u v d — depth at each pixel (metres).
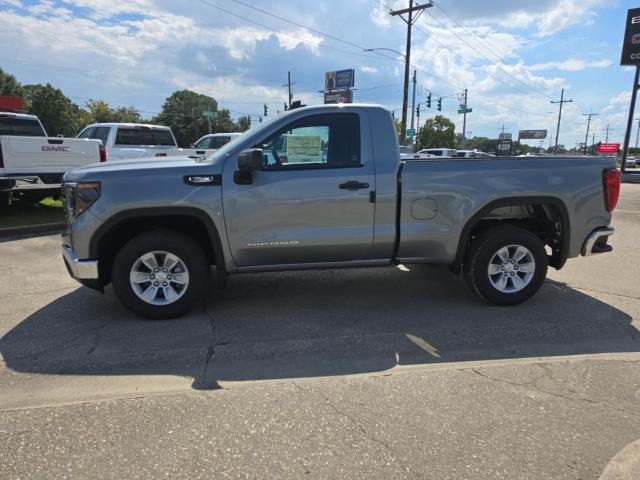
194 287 4.52
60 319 4.56
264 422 2.85
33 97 76.12
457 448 2.60
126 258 4.36
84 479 2.37
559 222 4.97
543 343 4.08
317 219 4.54
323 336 4.18
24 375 3.47
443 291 5.51
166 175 4.32
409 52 28.58
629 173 29.94
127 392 3.23
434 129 72.44
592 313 4.77
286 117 4.54
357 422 2.85
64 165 9.68
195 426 2.81
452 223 4.74
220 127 100.62
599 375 3.46
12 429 2.78
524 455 2.55
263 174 4.44
